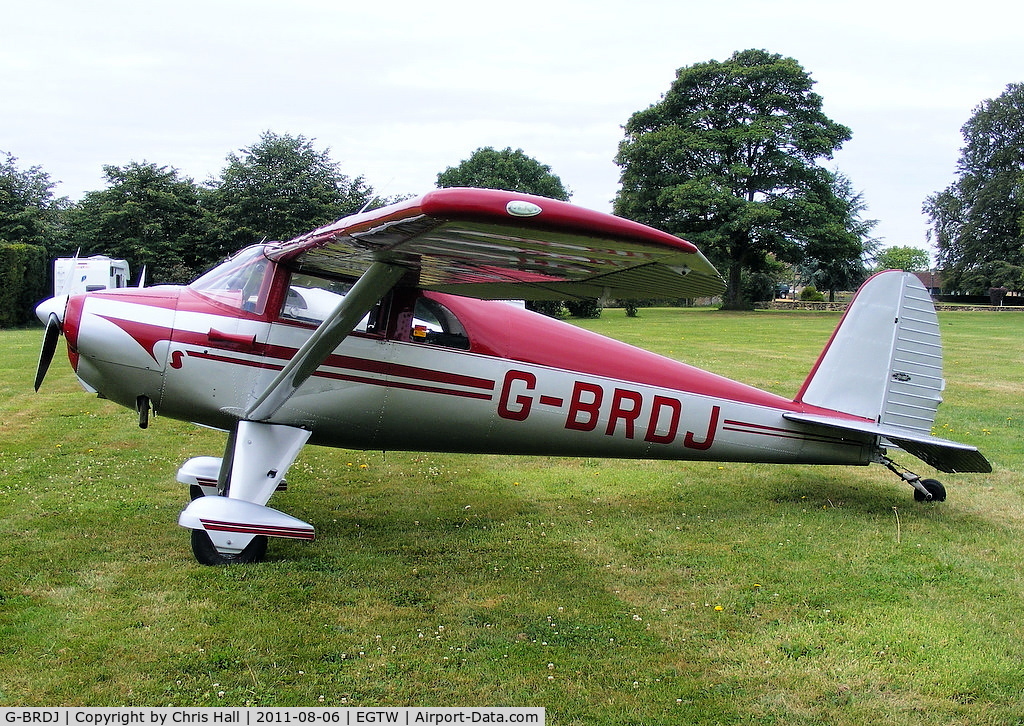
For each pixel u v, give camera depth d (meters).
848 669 3.53
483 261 4.04
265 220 33.19
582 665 3.52
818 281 65.12
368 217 3.65
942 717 3.16
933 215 70.44
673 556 5.03
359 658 3.53
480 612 4.07
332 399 5.15
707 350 18.98
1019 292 60.81
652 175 46.59
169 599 4.10
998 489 6.82
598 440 5.73
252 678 3.31
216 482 5.78
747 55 47.50
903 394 6.23
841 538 5.43
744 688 3.36
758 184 45.44
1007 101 66.25
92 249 31.44
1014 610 4.21
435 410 5.35
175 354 4.96
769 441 6.09
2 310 25.14
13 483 6.38
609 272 3.99
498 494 6.54
